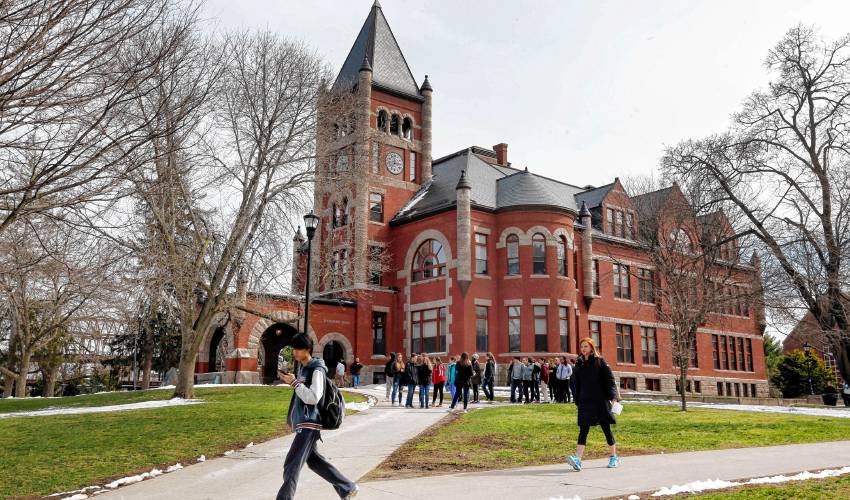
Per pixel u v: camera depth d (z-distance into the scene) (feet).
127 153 32.12
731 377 173.17
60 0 28.12
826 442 48.29
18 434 53.62
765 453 41.29
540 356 125.59
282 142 88.02
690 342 82.94
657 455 40.19
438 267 134.51
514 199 132.77
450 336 127.34
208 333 133.28
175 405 76.89
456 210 130.93
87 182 32.73
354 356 135.23
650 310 157.38
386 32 163.43
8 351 146.30
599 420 34.68
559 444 44.86
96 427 56.13
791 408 84.33
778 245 104.06
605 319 146.51
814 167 105.40
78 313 112.98
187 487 32.01
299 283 135.64
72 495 31.48
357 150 101.24
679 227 109.60
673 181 120.06
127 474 36.42
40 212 34.81
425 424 57.88
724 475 32.35
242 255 85.51
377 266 134.21
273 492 29.99
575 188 168.55
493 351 127.65
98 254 68.80
